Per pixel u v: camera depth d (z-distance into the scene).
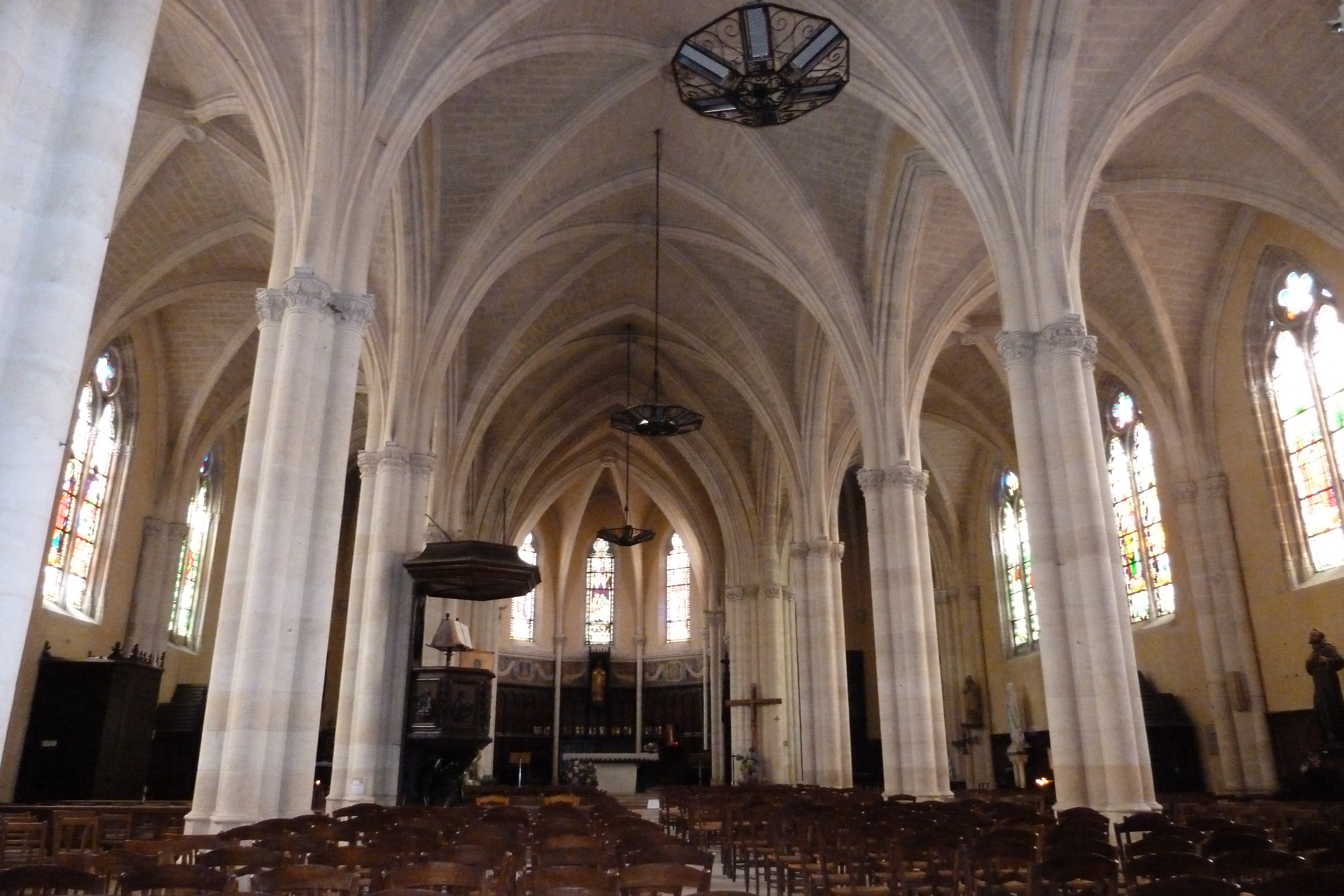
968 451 38.16
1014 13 17.17
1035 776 32.62
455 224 23.47
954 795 23.70
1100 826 9.52
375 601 21.19
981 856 7.77
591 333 34.56
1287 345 22.84
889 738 22.77
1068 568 15.37
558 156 23.50
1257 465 23.52
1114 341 25.70
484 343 29.75
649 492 48.50
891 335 24.12
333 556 14.27
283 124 15.79
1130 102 17.23
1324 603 21.27
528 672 49.94
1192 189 21.12
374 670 20.69
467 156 22.69
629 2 19.67
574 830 9.93
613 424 24.28
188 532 30.20
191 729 28.80
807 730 29.05
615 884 5.84
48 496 6.08
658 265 28.00
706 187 25.41
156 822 14.91
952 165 18.03
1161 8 16.58
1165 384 25.64
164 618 28.09
